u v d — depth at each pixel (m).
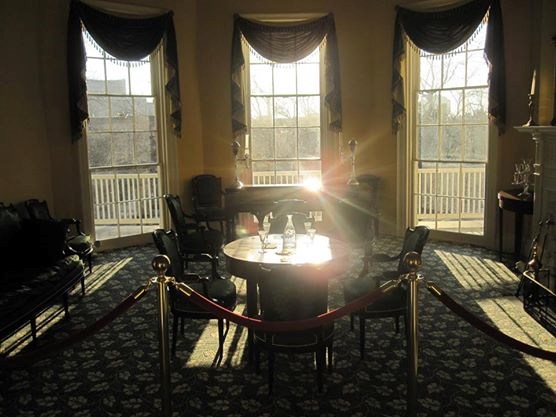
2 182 5.75
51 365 3.88
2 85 5.76
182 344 4.19
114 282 5.83
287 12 7.59
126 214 7.74
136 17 7.15
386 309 3.88
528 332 4.30
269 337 3.35
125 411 3.27
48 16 6.47
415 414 3.03
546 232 5.11
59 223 4.97
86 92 6.76
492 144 6.69
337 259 4.00
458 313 2.97
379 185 7.73
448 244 7.23
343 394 3.42
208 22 7.66
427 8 7.04
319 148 8.06
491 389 3.43
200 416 3.19
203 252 5.99
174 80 7.41
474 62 6.87
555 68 5.27
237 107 7.72
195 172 7.85
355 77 7.70
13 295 4.03
